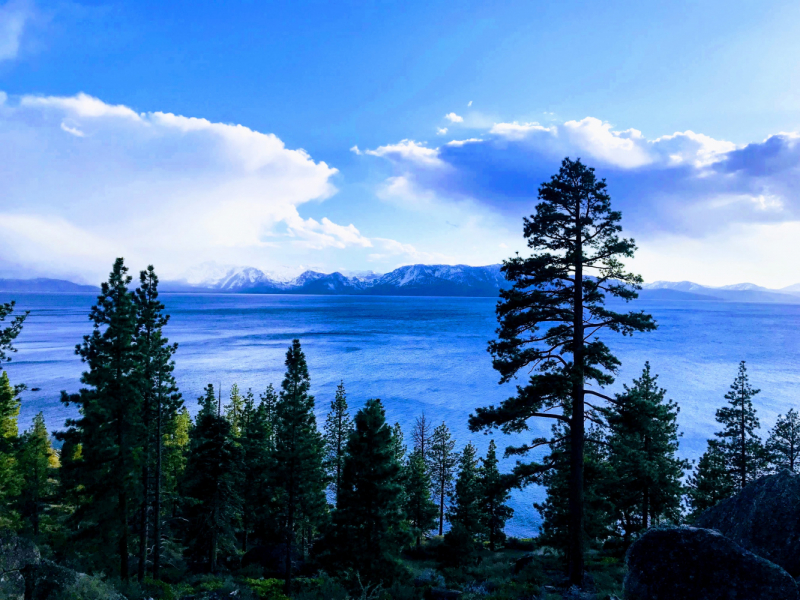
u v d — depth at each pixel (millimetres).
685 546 9695
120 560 23938
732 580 8961
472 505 41219
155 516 26406
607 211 17141
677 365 178750
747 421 34750
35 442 38781
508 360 18141
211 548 30844
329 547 25438
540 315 17688
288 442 30172
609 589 17234
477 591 19125
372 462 25641
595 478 19359
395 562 24125
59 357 181250
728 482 34094
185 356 193750
